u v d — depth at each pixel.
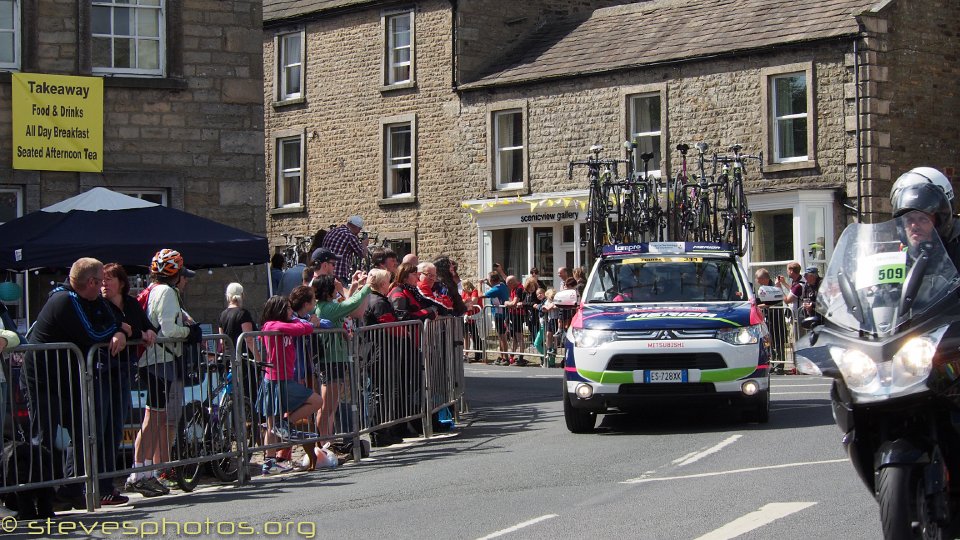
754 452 11.62
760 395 13.24
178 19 19.69
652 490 9.70
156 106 19.55
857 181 27.34
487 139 33.66
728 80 29.20
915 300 6.88
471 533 8.24
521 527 8.38
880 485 6.54
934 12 28.58
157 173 19.52
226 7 20.03
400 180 35.81
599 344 13.22
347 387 12.66
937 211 7.34
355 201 36.59
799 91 28.36
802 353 7.06
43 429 9.66
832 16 28.22
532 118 32.75
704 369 13.05
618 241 23.42
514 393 19.70
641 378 13.08
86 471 9.92
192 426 10.92
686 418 14.85
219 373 11.21
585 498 9.45
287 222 38.25
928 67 28.42
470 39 34.38
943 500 6.72
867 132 27.28
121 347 10.05
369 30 36.22
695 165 29.69
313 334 12.26
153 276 11.02
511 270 33.66
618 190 23.58
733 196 23.25
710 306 13.74
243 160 20.08
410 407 14.20
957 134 28.92
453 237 34.50
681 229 23.27
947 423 6.85
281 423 11.82
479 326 28.39
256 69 20.20
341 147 36.94
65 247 14.55
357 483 10.91
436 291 16.09
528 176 32.81
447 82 34.47
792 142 28.47
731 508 8.80
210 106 19.89
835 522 8.22
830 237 27.75
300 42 38.03
